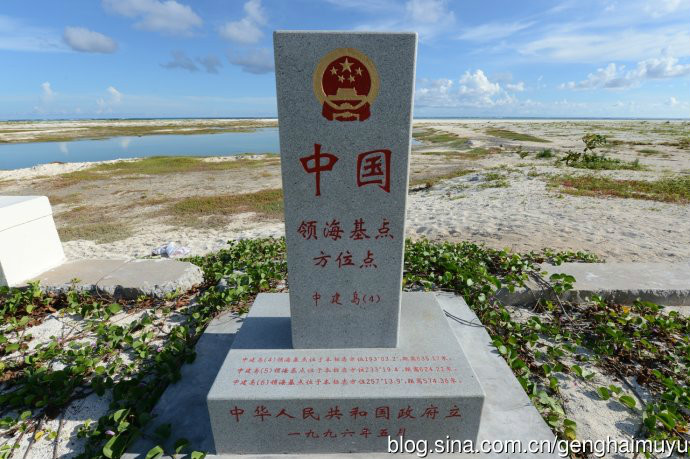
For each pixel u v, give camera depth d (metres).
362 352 2.60
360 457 2.35
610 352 3.25
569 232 6.32
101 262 4.86
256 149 34.94
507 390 2.77
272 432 2.32
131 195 12.90
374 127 2.23
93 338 3.66
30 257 4.42
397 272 2.50
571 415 2.70
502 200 9.19
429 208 9.06
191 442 2.42
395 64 2.13
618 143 26.38
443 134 46.75
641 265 4.54
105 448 2.30
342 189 2.35
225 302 4.01
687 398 2.67
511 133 44.53
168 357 3.05
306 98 2.18
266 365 2.48
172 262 4.84
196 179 16.02
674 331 3.53
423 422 2.31
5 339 3.43
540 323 3.61
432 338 2.73
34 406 2.84
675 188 9.74
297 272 2.51
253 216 9.65
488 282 4.18
